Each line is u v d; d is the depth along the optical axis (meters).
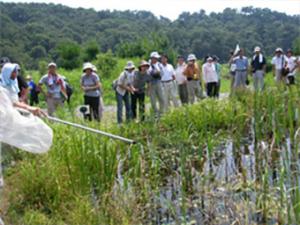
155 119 10.27
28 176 6.38
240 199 6.23
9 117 4.81
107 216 5.62
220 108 10.99
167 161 7.91
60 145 7.11
